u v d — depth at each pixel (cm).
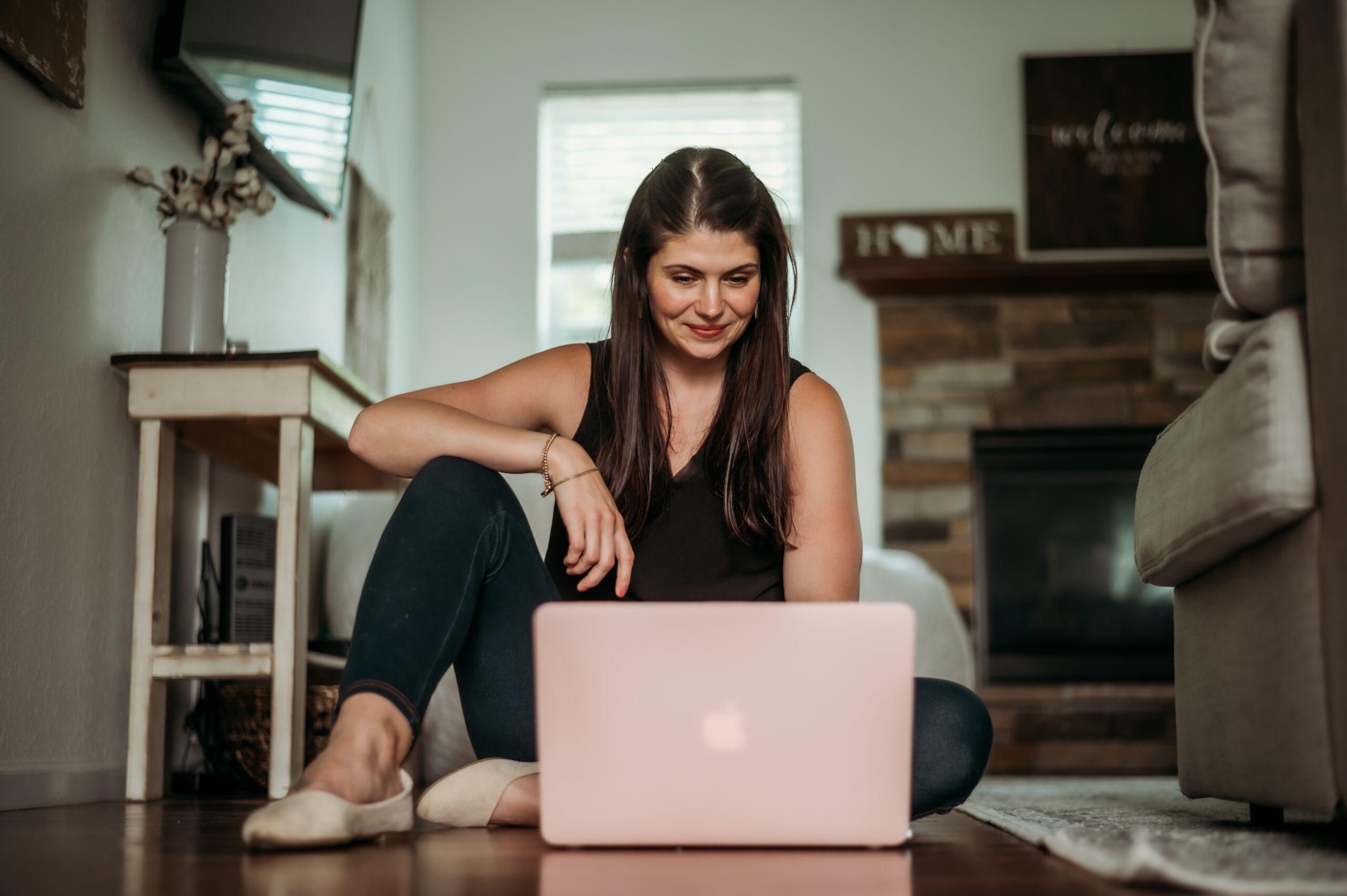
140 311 205
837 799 91
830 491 124
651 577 124
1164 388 441
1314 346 97
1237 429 103
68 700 179
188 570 225
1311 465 97
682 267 116
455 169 453
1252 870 76
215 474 236
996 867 85
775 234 121
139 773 181
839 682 91
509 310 445
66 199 181
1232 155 106
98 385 190
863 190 451
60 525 177
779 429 124
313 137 265
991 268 433
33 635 169
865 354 448
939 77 455
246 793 205
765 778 91
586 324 449
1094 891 73
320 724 207
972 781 115
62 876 82
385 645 101
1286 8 102
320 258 314
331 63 270
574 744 91
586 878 78
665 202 118
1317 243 96
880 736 91
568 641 91
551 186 457
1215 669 122
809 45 457
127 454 199
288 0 247
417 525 107
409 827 101
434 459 112
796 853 91
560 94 457
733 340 121
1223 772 119
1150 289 441
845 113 455
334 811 93
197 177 200
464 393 126
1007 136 453
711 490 125
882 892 73
